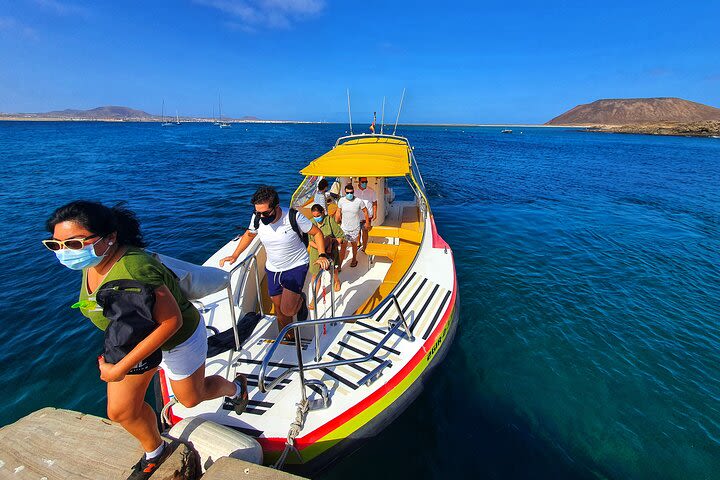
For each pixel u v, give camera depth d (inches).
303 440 94.0
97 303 57.9
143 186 558.3
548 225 377.4
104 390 148.3
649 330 194.7
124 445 82.5
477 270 263.0
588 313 209.2
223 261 129.7
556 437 130.3
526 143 1929.1
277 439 93.9
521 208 449.4
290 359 116.0
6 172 665.6
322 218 146.9
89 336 181.9
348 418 101.2
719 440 131.2
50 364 161.9
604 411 142.1
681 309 216.4
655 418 139.8
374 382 110.0
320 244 122.4
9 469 77.6
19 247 297.9
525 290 234.4
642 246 320.8
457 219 392.5
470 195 519.2
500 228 363.6
